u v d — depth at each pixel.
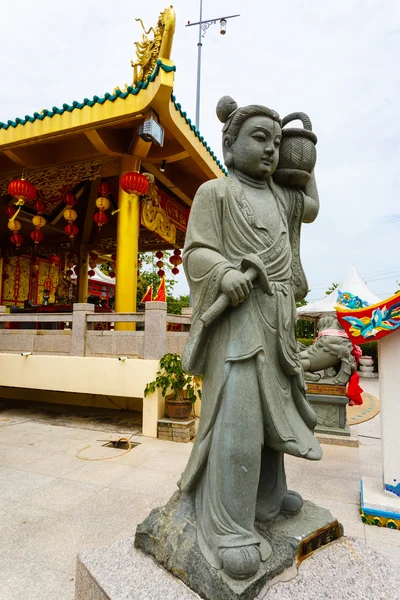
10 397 10.54
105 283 22.20
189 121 9.00
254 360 2.29
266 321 2.38
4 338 9.07
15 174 10.66
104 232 15.96
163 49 7.38
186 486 2.48
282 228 2.61
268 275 2.46
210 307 2.31
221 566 2.06
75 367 7.99
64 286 18.55
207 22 17.44
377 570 2.27
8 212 11.54
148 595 2.04
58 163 10.06
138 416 8.71
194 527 2.33
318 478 5.24
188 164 10.93
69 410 9.30
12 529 3.69
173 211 12.93
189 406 7.20
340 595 2.04
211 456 2.28
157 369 7.28
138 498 4.41
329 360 7.45
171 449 6.35
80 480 4.97
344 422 7.27
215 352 2.38
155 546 2.38
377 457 6.23
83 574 2.35
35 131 8.76
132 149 9.38
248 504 2.19
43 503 4.27
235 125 2.62
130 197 9.82
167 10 7.21
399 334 4.17
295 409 2.55
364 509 3.96
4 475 5.13
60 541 3.47
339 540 2.60
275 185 2.82
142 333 7.75
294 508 2.62
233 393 2.24
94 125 8.39
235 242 2.46
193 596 2.03
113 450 6.28
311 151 2.77
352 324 4.29
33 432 7.36
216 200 2.50
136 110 7.91
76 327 8.25
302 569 2.24
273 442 2.34
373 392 14.99
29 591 2.80
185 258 2.56
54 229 15.30
